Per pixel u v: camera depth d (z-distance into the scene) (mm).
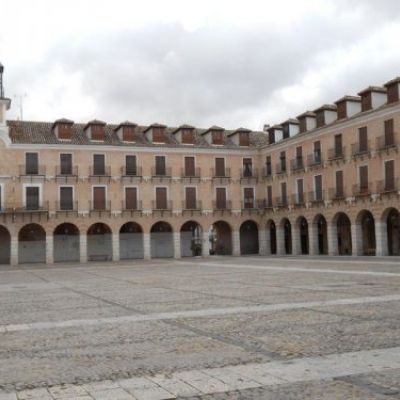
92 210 54344
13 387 7316
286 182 56625
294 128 57594
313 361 8188
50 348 9914
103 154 55094
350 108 48781
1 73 53031
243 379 7336
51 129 56438
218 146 59469
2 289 24141
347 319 11898
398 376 7266
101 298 18516
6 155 51875
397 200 42312
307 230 59344
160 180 57000
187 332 11039
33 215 52500
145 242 56312
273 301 15664
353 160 46844
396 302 14531
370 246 50406
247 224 62844
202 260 49938
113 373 7895
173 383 7258
